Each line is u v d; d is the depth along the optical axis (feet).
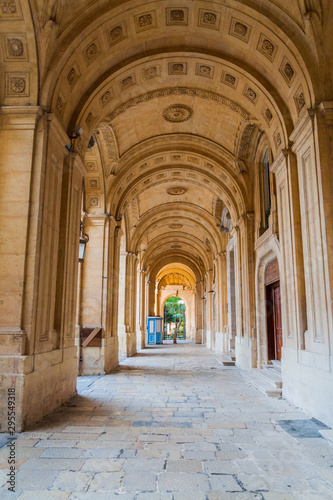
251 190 43.52
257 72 28.76
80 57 25.23
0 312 19.99
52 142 23.41
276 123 28.89
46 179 22.53
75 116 27.48
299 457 14.94
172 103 38.09
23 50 21.40
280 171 28.17
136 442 16.78
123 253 64.49
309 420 20.65
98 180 42.16
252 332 40.91
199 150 45.78
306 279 23.65
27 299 20.25
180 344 105.81
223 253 67.77
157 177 53.31
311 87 22.76
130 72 30.58
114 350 46.14
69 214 26.37
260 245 38.75
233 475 13.17
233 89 32.42
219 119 39.70
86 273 41.83
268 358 39.06
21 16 20.40
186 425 19.65
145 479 12.79
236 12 24.99
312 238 22.93
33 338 20.08
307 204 23.82
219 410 23.11
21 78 22.07
